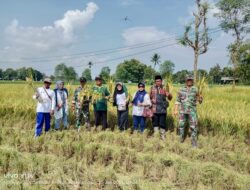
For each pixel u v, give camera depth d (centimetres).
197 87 1004
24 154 788
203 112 1241
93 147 798
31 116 1304
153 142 910
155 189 600
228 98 2117
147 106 1038
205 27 3152
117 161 736
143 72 9625
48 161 704
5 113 1328
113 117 1270
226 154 831
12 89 2228
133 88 1667
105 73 1293
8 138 916
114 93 1105
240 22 3841
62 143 834
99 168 706
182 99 952
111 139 943
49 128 1047
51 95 1036
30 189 571
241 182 647
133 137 980
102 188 602
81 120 1204
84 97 1105
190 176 653
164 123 1023
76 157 757
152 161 745
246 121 1148
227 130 1071
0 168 668
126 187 600
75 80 1484
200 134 1069
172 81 1204
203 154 821
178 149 857
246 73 3719
